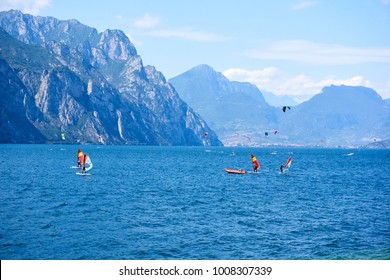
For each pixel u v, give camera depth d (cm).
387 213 8969
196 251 5975
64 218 7825
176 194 11356
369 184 14912
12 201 9619
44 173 16488
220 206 9506
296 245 6338
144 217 8081
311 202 10356
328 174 19188
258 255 5872
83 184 13100
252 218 8169
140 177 15888
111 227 7188
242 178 16362
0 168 18462
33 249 5900
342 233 7075
